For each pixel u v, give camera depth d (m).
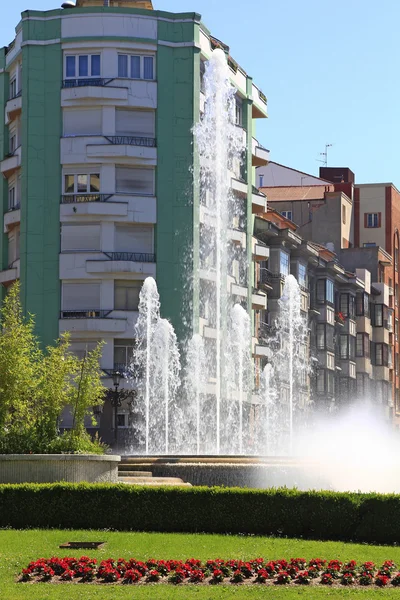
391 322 120.56
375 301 115.38
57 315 67.50
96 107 68.56
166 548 24.89
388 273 120.12
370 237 120.38
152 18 69.19
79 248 68.06
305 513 27.77
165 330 66.75
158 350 66.69
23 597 19.50
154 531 28.11
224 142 71.12
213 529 28.06
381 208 120.44
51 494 28.48
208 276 70.12
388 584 21.42
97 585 21.00
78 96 68.12
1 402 36.47
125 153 67.81
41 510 28.41
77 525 28.36
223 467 35.00
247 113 77.56
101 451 34.38
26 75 69.12
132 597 19.55
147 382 65.69
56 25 69.00
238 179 75.25
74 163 68.19
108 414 65.75
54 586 20.78
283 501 27.92
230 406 71.62
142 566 22.05
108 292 67.38
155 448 65.62
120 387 66.00
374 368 115.62
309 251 91.25
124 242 68.38
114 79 68.25
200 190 70.00
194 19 69.88
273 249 85.62
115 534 26.98
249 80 78.19
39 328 67.50
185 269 68.56
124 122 68.81
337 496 27.73
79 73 68.88
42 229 68.31
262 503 28.00
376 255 113.12
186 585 21.09
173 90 69.31
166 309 67.81
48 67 69.00
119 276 67.38
